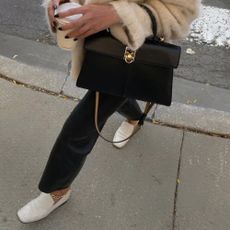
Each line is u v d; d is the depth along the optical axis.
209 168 3.03
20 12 4.43
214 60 4.20
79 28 1.87
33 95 3.34
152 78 2.01
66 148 2.25
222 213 2.76
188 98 3.69
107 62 1.99
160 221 2.67
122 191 2.79
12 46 3.97
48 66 3.78
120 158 2.99
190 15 2.06
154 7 1.99
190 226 2.67
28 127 3.10
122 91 2.04
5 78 3.45
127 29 1.90
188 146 3.16
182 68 4.03
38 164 2.87
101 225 2.60
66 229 2.56
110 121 3.23
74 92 3.41
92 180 2.82
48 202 2.54
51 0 2.00
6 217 2.56
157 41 2.05
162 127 3.27
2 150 2.92
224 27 4.61
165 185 2.87
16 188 2.71
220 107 3.66
